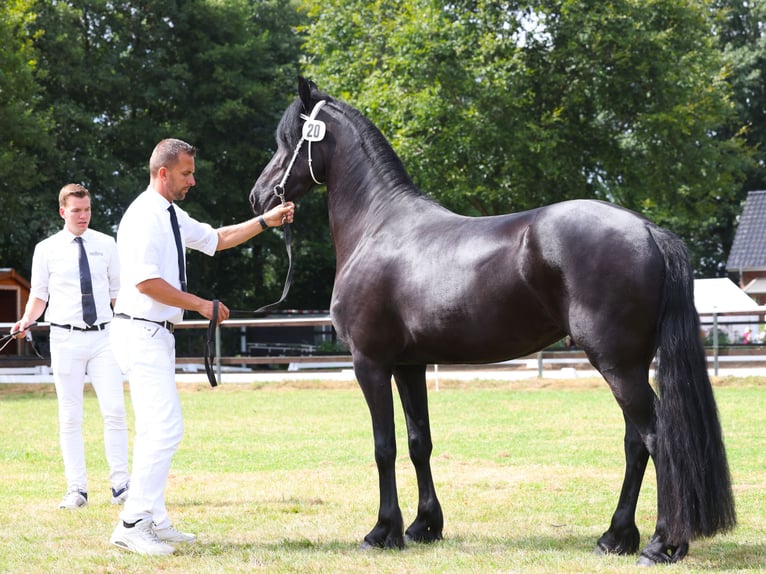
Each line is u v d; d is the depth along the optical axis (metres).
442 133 24.81
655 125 26.03
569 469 7.58
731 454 8.23
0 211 27.88
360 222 5.01
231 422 11.94
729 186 30.66
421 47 24.64
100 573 4.35
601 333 4.07
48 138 27.23
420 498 5.06
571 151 26.27
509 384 17.20
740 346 22.30
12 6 26.58
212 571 4.32
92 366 6.46
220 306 4.89
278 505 6.17
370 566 4.37
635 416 4.12
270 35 34.84
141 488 4.81
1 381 20.36
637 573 4.02
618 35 24.89
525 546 4.83
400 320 4.68
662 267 4.09
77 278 6.47
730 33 41.41
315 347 29.69
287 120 5.31
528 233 4.26
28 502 6.48
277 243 34.31
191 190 31.36
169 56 33.22
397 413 11.89
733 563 4.32
